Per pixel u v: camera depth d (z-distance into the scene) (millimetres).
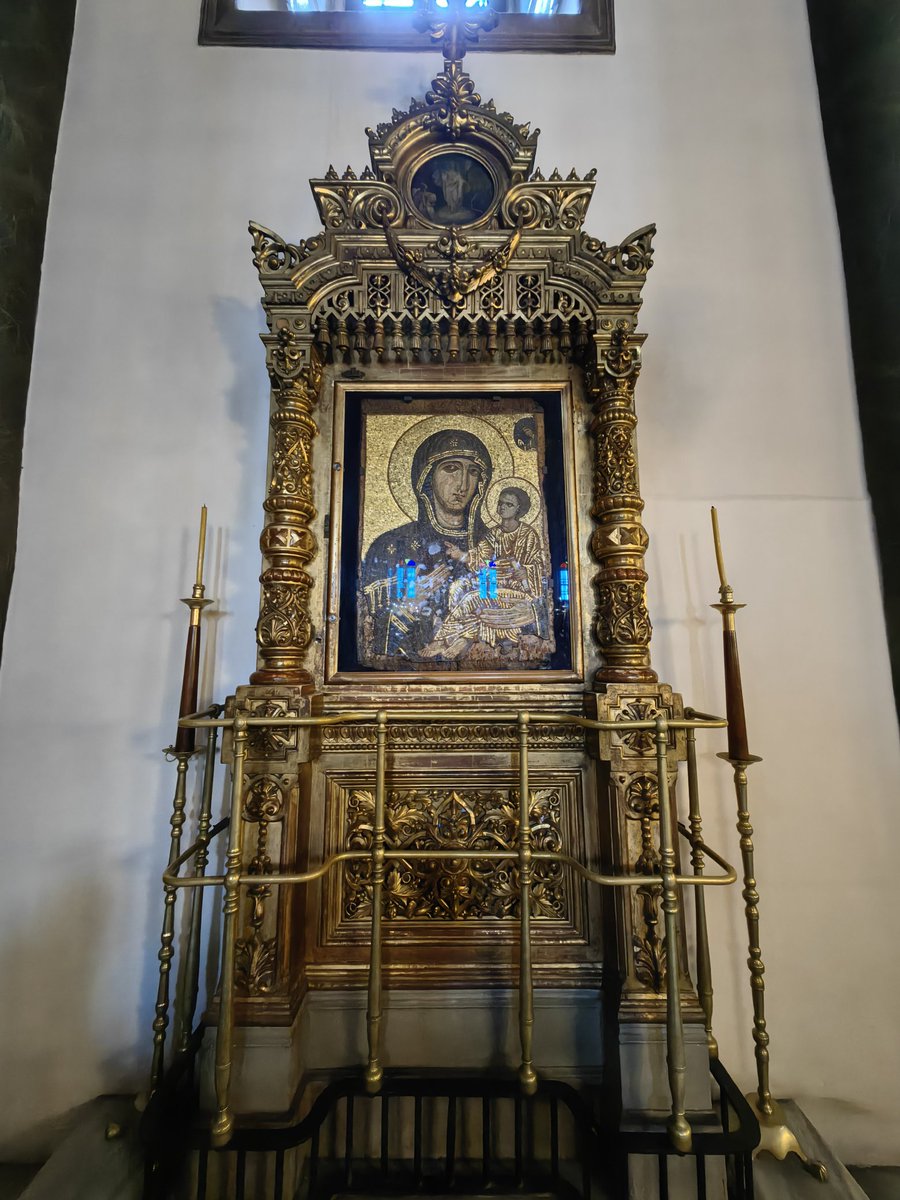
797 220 2236
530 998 1364
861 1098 1752
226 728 1521
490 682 1722
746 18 2385
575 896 1658
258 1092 1404
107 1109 1643
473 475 1867
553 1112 1462
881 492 2006
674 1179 1376
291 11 2412
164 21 2334
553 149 2260
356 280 1703
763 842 1879
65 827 1848
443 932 1650
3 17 2014
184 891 1809
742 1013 1799
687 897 1845
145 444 2047
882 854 1870
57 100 2219
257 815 1522
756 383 2127
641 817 1527
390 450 1872
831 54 2262
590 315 1721
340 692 1710
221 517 2016
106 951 1798
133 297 2131
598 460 1766
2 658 1902
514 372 1889
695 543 2023
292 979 1513
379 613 1781
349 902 1667
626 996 1460
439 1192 1422
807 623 1983
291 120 2271
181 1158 1446
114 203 2189
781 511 2045
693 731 1762
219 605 1970
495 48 2330
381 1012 1539
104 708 1908
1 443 1913
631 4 2391
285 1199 1403
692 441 2090
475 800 1710
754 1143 1276
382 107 2287
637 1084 1404
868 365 2068
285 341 1690
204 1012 1584
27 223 2053
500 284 1720
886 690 1951
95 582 1964
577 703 1709
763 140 2291
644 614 1667
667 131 2287
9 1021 1757
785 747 1921
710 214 2232
